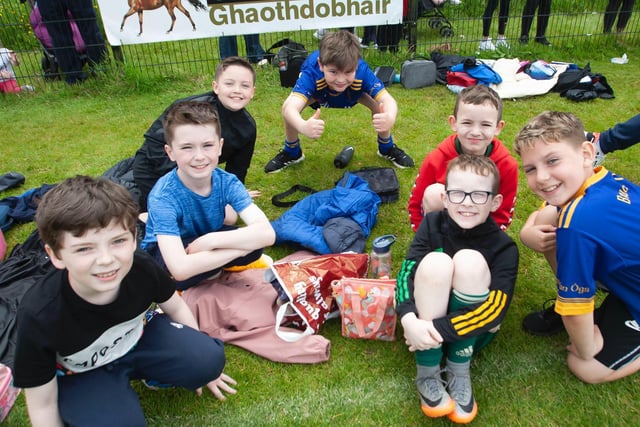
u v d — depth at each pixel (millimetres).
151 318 2086
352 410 2113
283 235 3107
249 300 2580
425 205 2730
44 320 1640
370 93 3848
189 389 2098
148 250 2697
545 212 2494
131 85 6020
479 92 2592
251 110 5410
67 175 4180
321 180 4023
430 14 8219
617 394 2121
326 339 2381
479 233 2199
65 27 5934
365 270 2721
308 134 3389
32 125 5211
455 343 2053
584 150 1979
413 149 4449
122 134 4945
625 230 1933
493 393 2158
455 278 2037
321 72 3719
